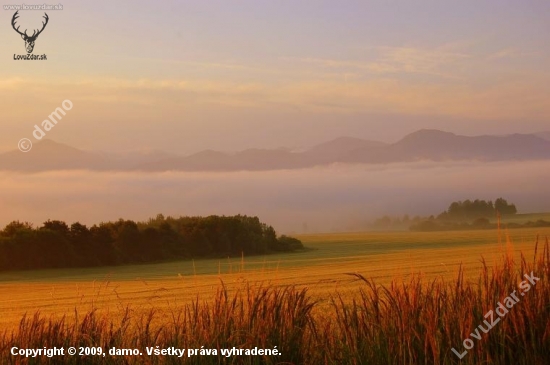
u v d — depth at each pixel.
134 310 11.70
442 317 8.32
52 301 26.28
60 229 61.59
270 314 8.52
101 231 63.50
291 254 75.19
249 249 74.38
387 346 7.96
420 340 7.84
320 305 10.50
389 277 23.69
